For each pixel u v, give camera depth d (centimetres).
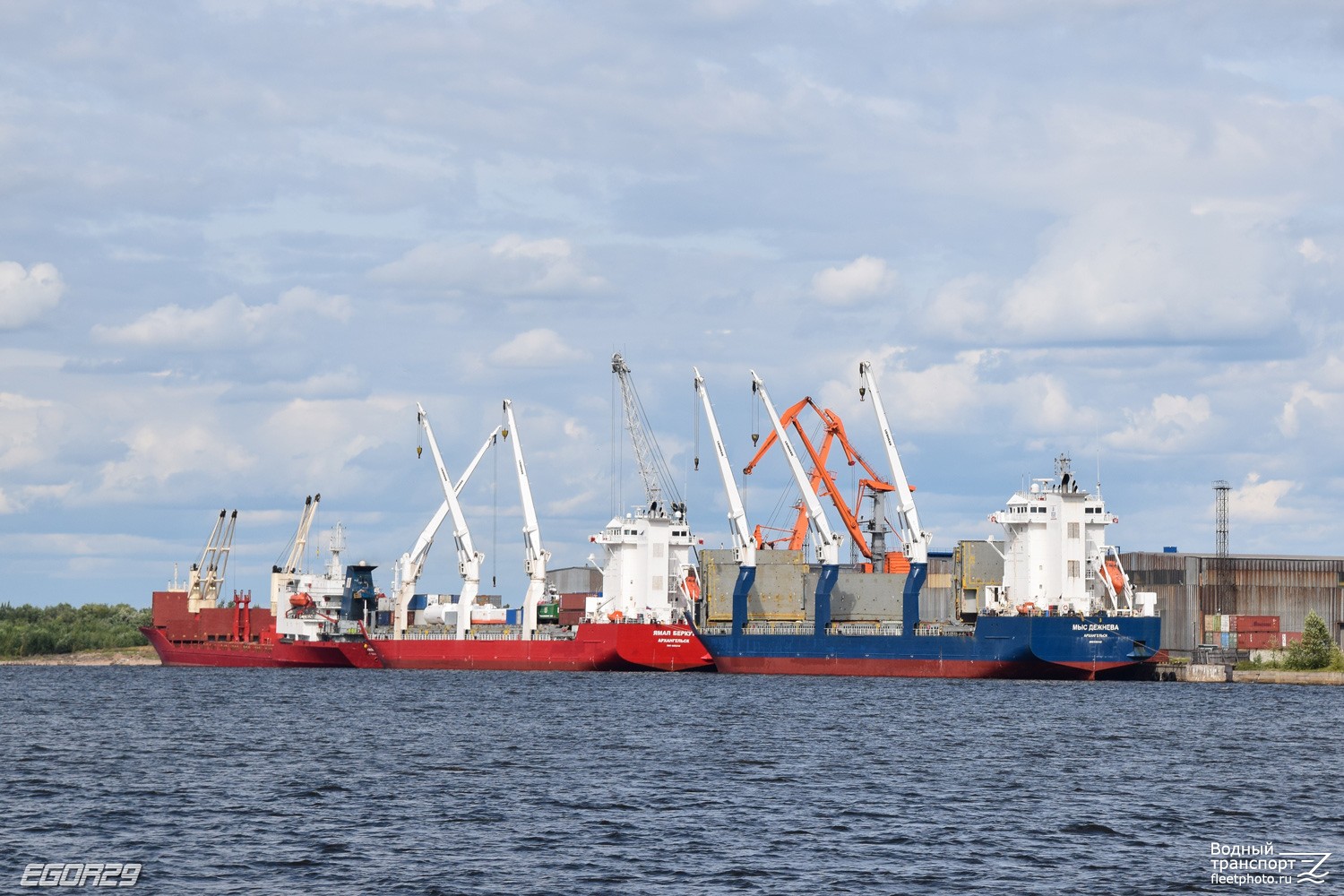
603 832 7012
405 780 8794
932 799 8031
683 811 7612
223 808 7731
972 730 11719
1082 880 6103
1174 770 9294
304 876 6131
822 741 10912
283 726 12494
